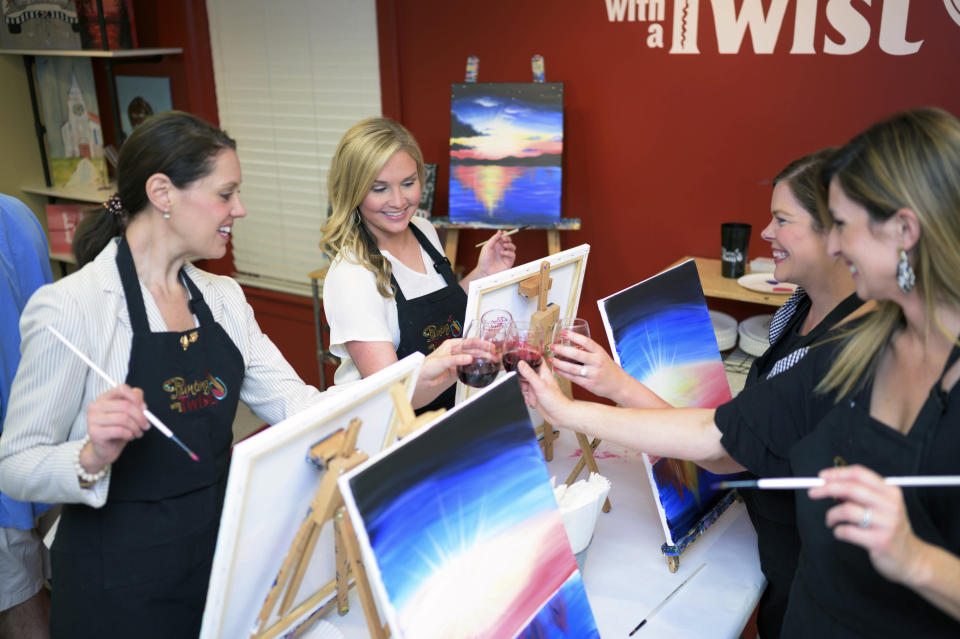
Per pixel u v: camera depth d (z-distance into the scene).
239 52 4.16
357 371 2.14
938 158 1.05
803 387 1.43
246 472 1.14
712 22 3.08
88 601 1.49
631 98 3.32
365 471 1.10
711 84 3.16
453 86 3.38
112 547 1.48
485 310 1.87
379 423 1.40
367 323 2.01
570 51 3.38
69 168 4.60
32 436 1.40
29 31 4.19
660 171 3.36
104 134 4.79
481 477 1.27
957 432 1.10
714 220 3.32
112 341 1.48
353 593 1.58
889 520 0.97
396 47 3.71
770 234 1.79
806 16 2.92
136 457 1.49
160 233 1.54
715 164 3.25
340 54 3.87
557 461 2.11
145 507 1.51
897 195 1.07
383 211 2.04
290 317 4.48
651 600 1.58
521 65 3.49
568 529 1.50
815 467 1.29
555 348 1.72
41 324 1.40
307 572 1.42
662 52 3.20
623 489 1.99
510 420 1.35
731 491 1.90
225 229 1.59
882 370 1.24
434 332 2.18
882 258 1.12
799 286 1.86
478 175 3.40
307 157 4.15
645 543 1.77
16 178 4.60
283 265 4.45
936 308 1.11
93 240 1.56
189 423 1.55
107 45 3.98
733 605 1.57
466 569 1.21
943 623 1.16
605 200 3.51
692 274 2.10
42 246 2.14
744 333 2.96
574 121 3.46
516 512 1.31
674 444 1.58
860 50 2.87
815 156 1.69
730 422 1.52
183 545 1.53
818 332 1.65
